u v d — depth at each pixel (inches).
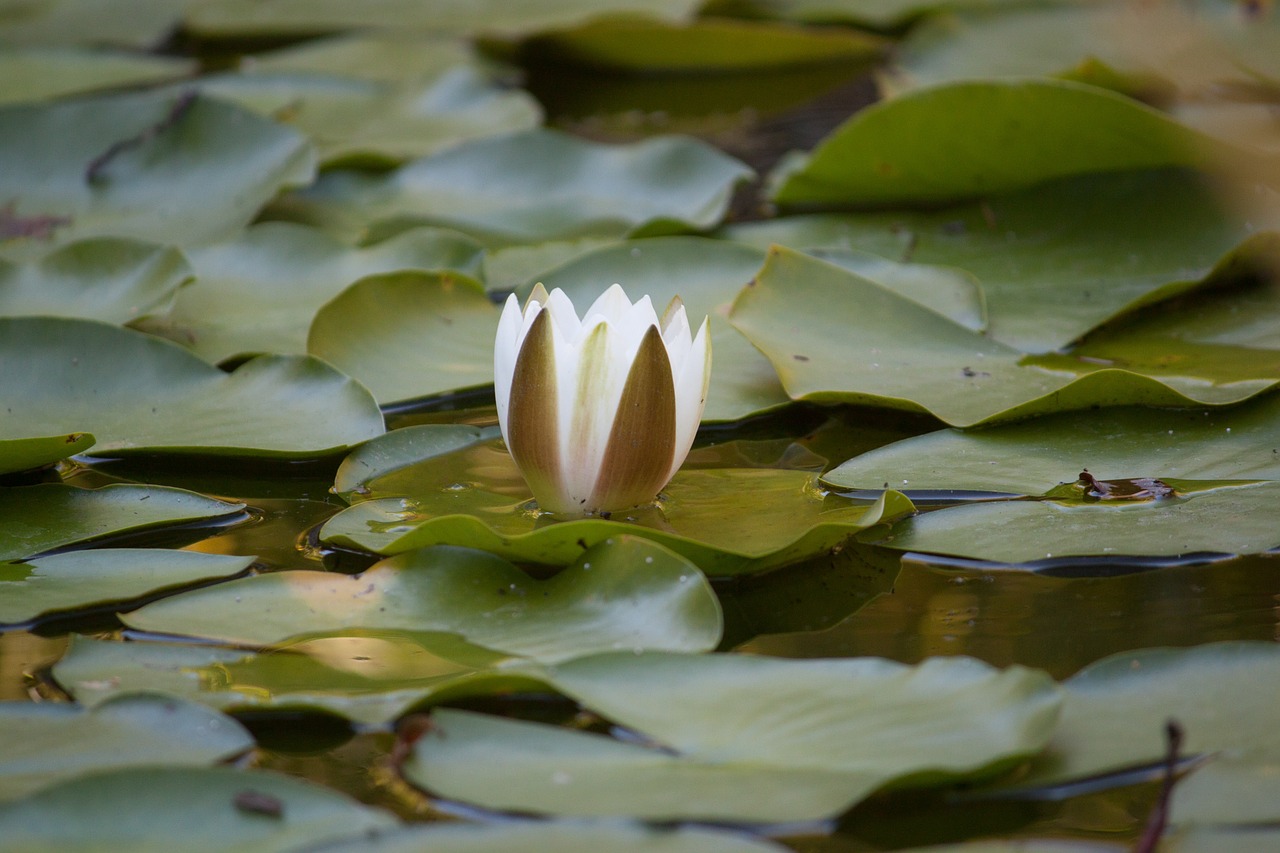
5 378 100.3
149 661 94.2
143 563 96.3
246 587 95.6
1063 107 105.7
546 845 91.1
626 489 97.0
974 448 99.0
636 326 96.9
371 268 106.0
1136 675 93.6
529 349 96.3
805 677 93.6
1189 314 103.4
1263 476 97.7
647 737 93.0
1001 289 104.8
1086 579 96.1
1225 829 91.5
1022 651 94.6
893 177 109.4
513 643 94.4
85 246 104.3
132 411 100.0
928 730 92.6
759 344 101.1
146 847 91.4
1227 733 92.7
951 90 106.6
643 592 94.9
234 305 104.8
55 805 91.5
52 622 95.3
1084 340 102.8
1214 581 95.9
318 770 92.9
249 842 91.4
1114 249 106.0
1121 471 98.1
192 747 92.8
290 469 99.3
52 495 98.0
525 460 96.9
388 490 98.0
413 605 95.2
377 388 101.5
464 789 92.0
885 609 95.6
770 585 96.3
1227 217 105.7
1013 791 92.3
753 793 91.8
